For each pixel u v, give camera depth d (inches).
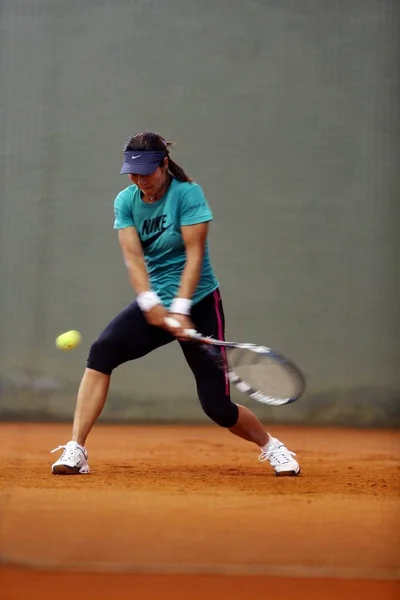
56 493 606.2
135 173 613.6
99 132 1266.0
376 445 1037.8
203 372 658.8
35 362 1273.4
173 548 463.2
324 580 426.9
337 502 580.7
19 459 825.5
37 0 1232.2
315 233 1274.6
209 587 415.2
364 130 1250.6
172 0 1256.8
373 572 425.1
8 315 1263.5
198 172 1277.1
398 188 1248.8
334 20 1235.9
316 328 1280.8
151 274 674.8
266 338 1288.1
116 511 545.6
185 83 1263.5
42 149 1256.2
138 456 881.5
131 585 417.4
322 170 1266.0
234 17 1253.1
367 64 1235.2
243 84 1261.1
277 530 501.0
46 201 1262.3
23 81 1242.0
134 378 1316.4
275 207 1278.3
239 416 682.2
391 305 1264.8
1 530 493.4
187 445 1014.4
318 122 1256.8
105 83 1261.1
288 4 1245.7
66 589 410.6
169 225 644.7
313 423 1283.2
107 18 1250.0
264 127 1267.2
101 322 1282.0
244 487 637.3
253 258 1288.1
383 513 544.7
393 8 1221.1
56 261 1274.6
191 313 665.6
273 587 414.9
